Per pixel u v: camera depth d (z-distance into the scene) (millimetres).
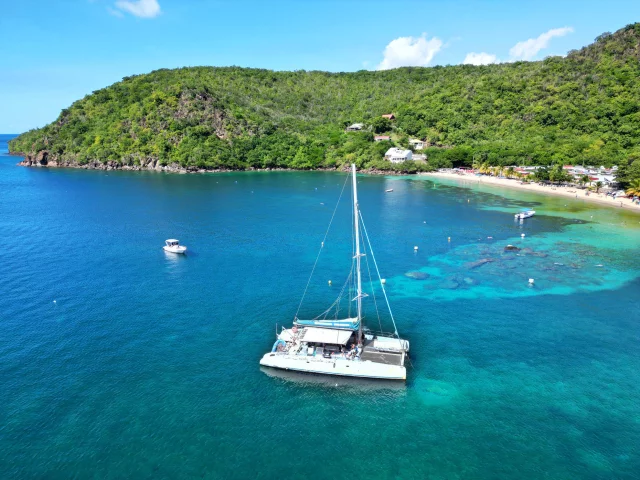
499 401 51688
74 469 41281
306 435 46375
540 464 42688
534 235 122688
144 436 45562
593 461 42969
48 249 107625
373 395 52812
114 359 59156
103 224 134875
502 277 89812
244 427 47281
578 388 53938
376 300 78625
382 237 121125
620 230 127438
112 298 78500
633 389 53688
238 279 88500
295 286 85062
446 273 92312
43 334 65312
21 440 44594
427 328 68625
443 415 49469
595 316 72438
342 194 196125
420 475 41531
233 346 62938
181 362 58750
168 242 107438
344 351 57938
